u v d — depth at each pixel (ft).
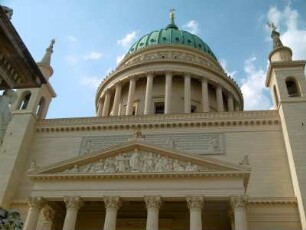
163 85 236.22
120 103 237.45
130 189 117.19
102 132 162.40
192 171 116.47
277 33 193.16
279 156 143.95
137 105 229.04
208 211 129.90
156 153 126.62
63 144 161.68
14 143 157.38
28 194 147.64
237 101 247.09
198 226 107.45
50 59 205.57
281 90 157.69
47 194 119.65
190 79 232.94
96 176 120.57
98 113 242.37
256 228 124.16
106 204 115.85
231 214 117.91
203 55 261.44
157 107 227.61
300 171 130.31
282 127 150.00
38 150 162.09
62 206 130.62
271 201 128.36
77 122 166.91
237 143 150.10
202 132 155.33
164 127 158.92
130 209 134.72
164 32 278.67
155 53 256.32
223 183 114.32
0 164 150.82
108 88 243.40
